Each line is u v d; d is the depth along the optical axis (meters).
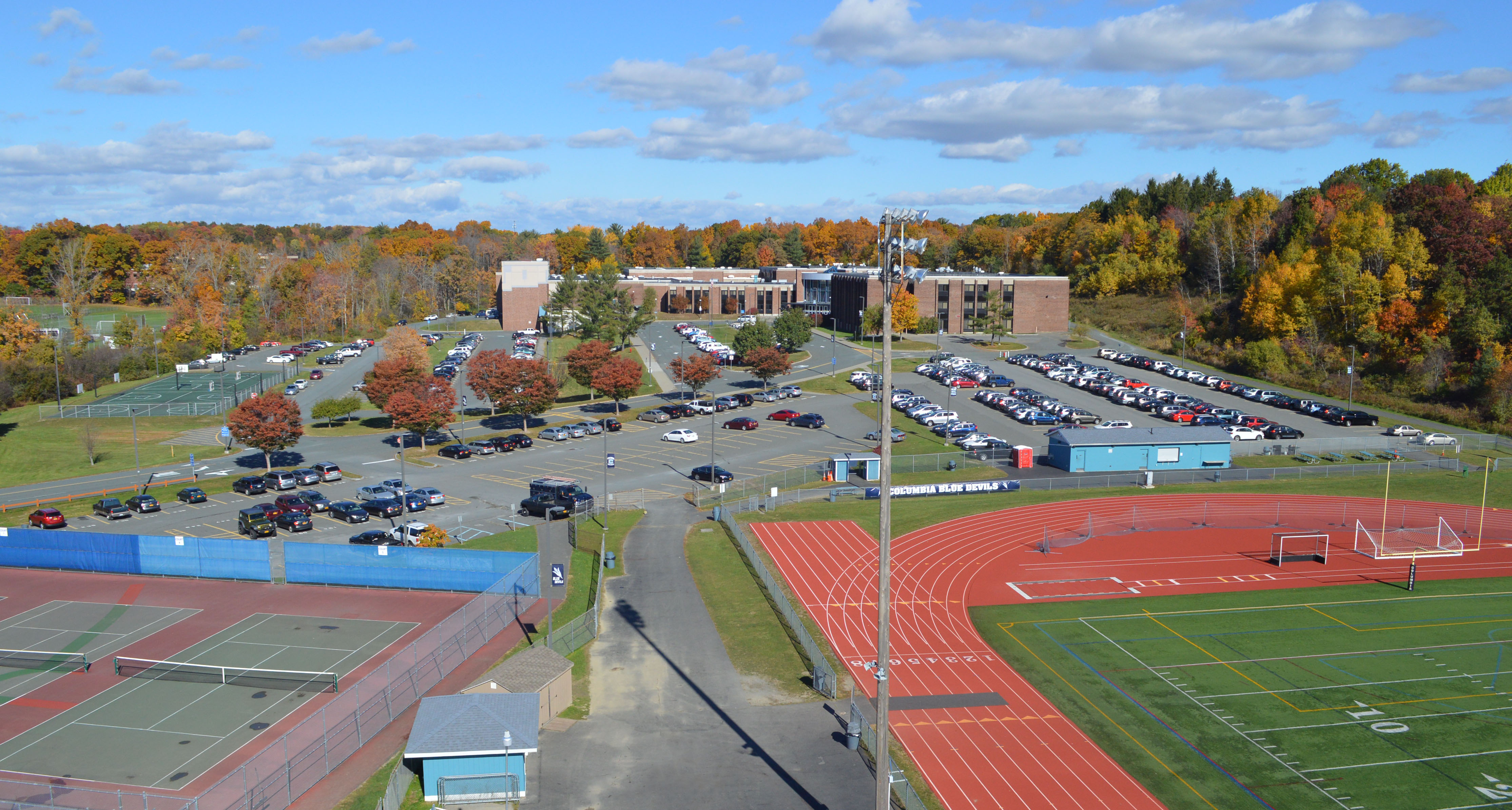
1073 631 47.59
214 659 43.19
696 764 33.78
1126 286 195.62
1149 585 54.66
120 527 66.88
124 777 32.38
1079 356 145.00
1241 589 53.88
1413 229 130.75
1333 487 77.00
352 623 48.00
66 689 40.03
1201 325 157.62
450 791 31.16
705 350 150.00
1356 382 117.44
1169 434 83.38
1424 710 38.34
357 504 69.31
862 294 167.50
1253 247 171.75
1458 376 110.69
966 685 41.03
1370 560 59.22
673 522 67.44
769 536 64.44
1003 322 163.62
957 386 118.62
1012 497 74.75
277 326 187.00
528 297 190.50
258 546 54.97
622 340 156.00
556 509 67.94
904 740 35.94
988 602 51.97
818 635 46.88
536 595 51.72
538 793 31.70
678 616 49.16
